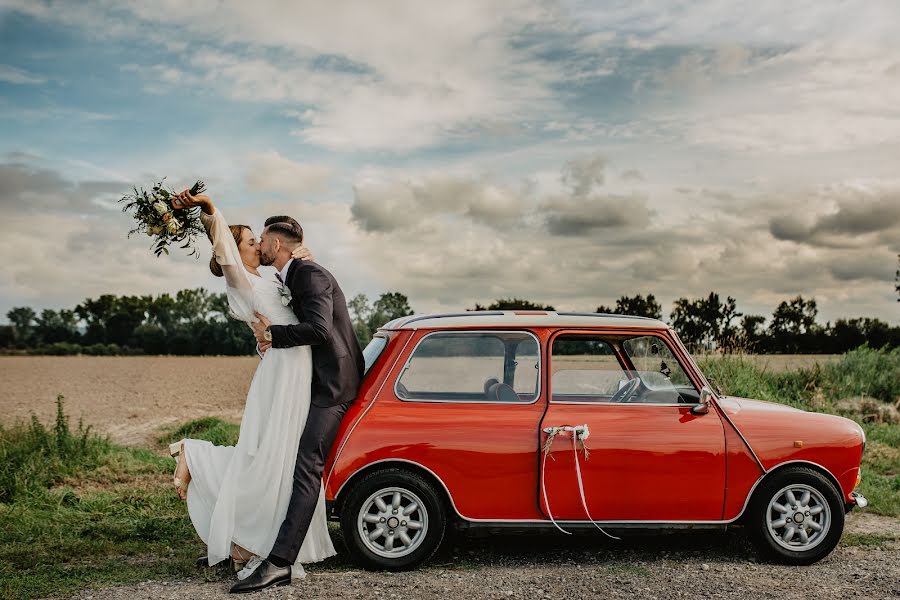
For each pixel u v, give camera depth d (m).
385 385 5.32
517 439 5.18
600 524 5.20
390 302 23.11
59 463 8.79
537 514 5.18
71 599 4.68
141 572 5.20
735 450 5.30
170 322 111.06
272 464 5.00
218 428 12.51
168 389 31.08
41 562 5.44
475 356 5.43
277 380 5.07
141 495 7.76
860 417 13.25
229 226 5.41
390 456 5.09
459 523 5.16
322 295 5.10
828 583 5.02
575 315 5.58
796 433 5.38
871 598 4.73
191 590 4.84
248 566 5.03
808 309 47.69
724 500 5.29
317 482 5.02
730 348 14.31
